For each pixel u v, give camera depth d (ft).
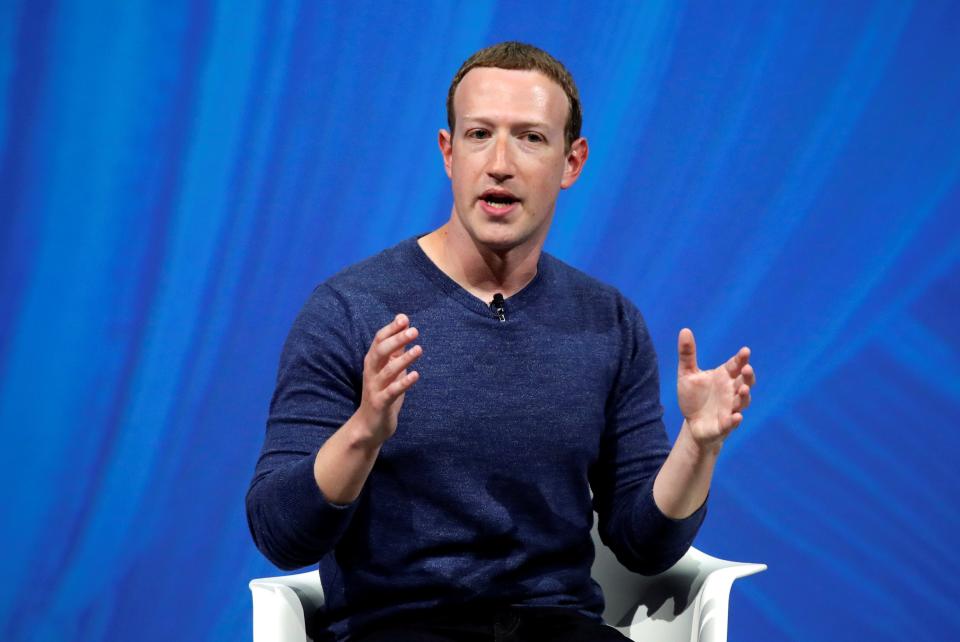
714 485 30.22
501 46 18.13
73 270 29.09
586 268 29.81
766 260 29.81
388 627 16.92
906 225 29.63
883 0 29.35
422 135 29.35
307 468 15.74
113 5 28.94
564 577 17.48
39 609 29.17
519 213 17.35
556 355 17.98
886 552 30.07
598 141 29.60
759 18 29.43
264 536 16.33
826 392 29.99
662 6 29.43
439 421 17.12
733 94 29.55
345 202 29.37
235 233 29.27
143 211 29.17
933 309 29.78
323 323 17.57
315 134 29.25
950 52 29.35
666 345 29.86
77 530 29.25
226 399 29.40
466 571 16.97
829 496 30.07
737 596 30.19
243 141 29.19
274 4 29.07
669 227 29.78
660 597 18.66
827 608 30.12
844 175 29.63
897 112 29.48
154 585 29.37
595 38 29.45
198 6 29.04
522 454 17.34
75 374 29.19
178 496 29.37
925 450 29.94
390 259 18.37
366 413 15.10
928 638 30.04
